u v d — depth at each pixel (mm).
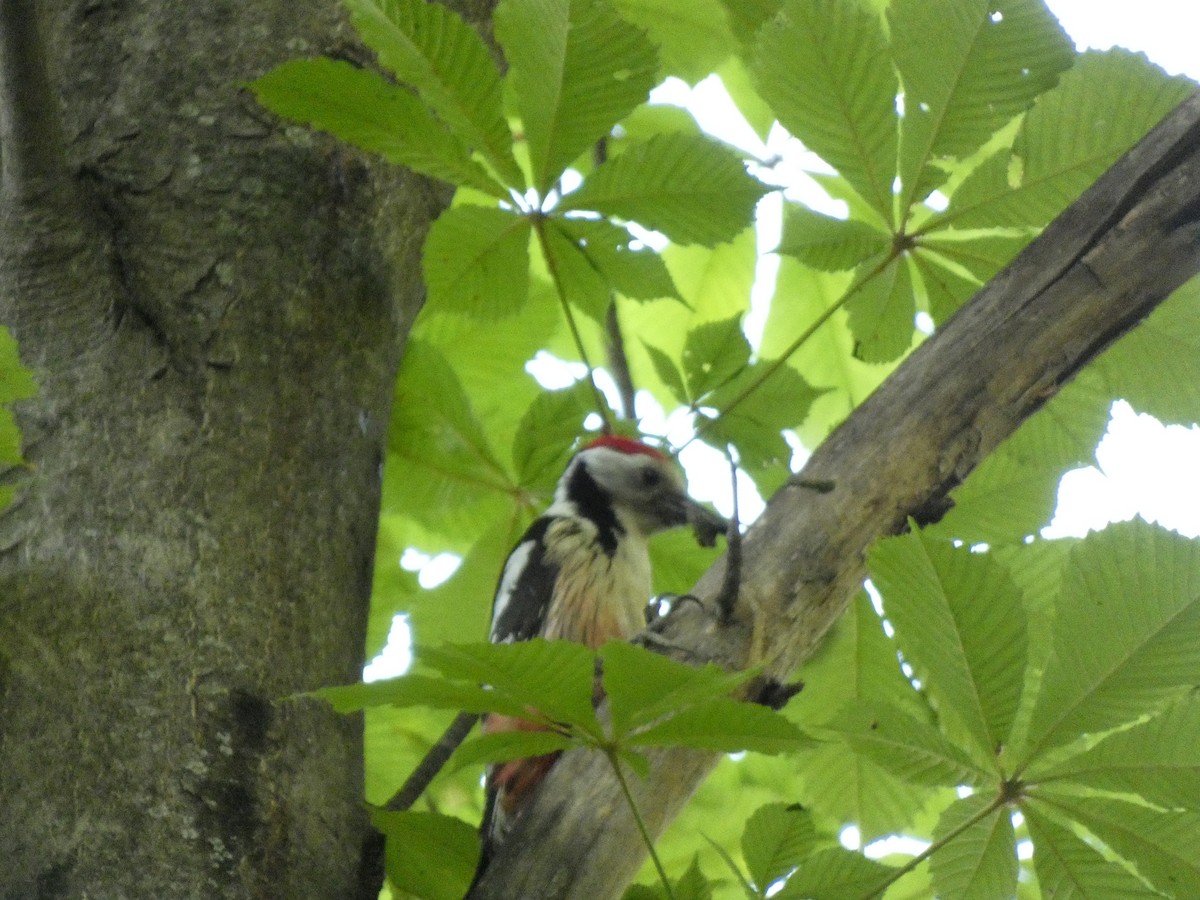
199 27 5180
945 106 4680
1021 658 3598
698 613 3980
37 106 4371
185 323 4539
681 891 4023
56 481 4156
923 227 4938
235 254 4715
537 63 4375
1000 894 3725
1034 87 4598
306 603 4227
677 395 6051
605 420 5086
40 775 3688
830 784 5633
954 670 3643
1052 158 4809
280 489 4363
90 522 4082
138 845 3615
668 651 3904
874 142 4812
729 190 4609
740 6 6895
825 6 4637
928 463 4164
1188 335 4809
